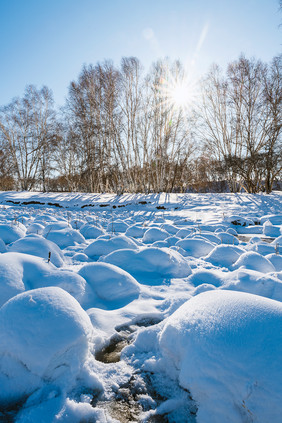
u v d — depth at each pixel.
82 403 1.41
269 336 1.44
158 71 19.23
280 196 16.47
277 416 1.23
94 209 15.13
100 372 1.71
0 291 2.21
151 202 15.75
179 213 11.61
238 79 19.66
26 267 2.62
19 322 1.61
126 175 22.38
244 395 1.29
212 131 21.72
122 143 19.66
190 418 1.41
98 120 19.56
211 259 4.36
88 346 1.71
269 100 18.52
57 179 32.97
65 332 1.58
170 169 21.83
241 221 8.97
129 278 2.91
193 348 1.52
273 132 18.53
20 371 1.52
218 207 13.39
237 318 1.56
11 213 9.83
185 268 3.67
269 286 2.67
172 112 19.30
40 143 23.17
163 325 2.03
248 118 20.02
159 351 1.83
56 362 1.54
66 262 3.88
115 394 1.55
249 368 1.34
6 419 1.33
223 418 1.31
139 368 1.76
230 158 19.86
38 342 1.54
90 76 20.14
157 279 3.37
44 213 10.77
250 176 21.19
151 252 3.75
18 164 24.34
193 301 1.85
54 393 1.45
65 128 22.33
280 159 18.47
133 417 1.41
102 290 2.75
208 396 1.37
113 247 4.36
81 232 6.38
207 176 30.39
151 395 1.55
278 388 1.27
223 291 1.88
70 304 1.78
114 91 18.89
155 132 19.61
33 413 1.33
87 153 20.33
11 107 23.52
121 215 11.74
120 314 2.39
